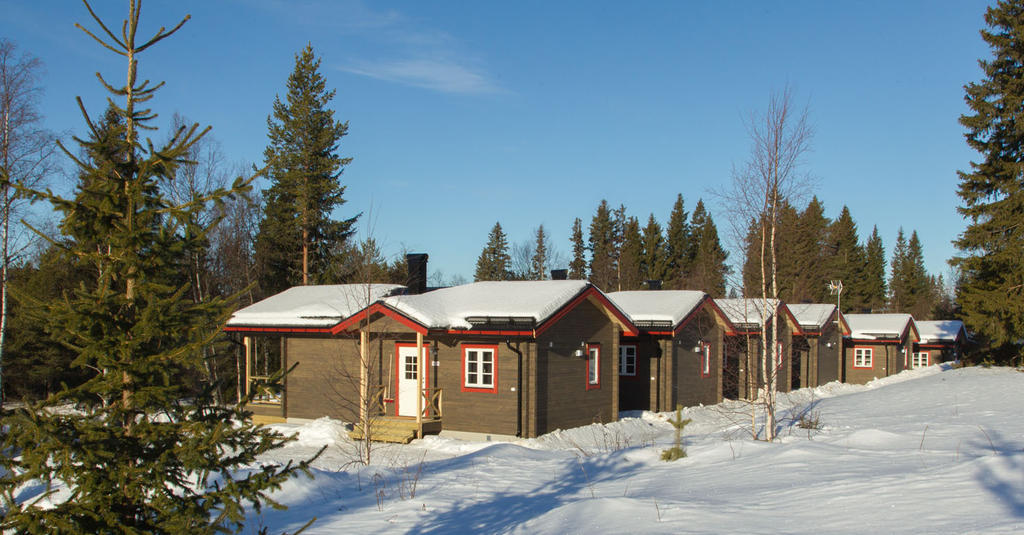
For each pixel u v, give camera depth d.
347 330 19.42
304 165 33.91
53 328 5.43
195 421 5.56
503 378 18.98
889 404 23.69
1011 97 28.94
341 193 34.94
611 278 66.31
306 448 18.23
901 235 96.62
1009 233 29.72
